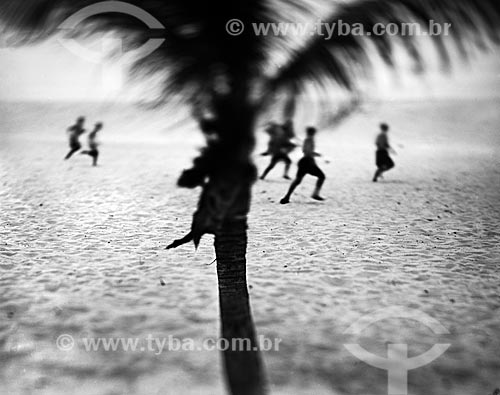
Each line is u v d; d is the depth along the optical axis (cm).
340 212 1056
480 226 958
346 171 1645
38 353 479
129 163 1764
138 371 451
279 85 237
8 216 1002
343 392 424
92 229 914
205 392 420
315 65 223
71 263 717
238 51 245
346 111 220
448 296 610
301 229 914
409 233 901
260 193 1246
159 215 1029
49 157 1892
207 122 269
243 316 352
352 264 721
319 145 2453
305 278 660
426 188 1348
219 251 363
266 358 468
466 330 527
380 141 1428
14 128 2834
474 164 1841
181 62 239
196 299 589
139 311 560
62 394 420
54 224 948
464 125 2933
